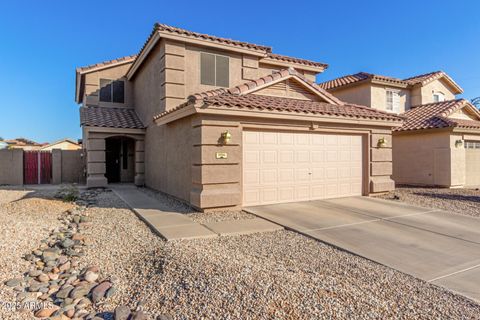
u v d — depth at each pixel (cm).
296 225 819
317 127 1163
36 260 592
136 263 567
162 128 1399
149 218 887
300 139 1157
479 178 1850
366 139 1317
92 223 865
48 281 512
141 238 712
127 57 1984
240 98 1070
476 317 383
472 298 433
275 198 1106
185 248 610
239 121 1010
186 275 480
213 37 1383
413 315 386
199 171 966
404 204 1128
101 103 1939
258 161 1072
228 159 993
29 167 1972
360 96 2144
